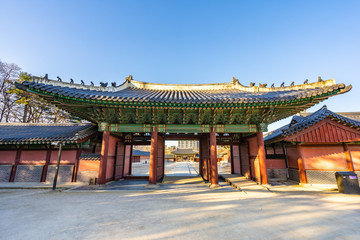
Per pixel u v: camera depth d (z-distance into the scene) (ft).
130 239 13.43
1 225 16.42
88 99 30.55
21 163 43.16
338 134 34.68
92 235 14.19
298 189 32.96
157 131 37.65
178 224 16.35
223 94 42.37
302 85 36.22
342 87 28.48
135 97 32.99
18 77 88.69
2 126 55.11
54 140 39.32
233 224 16.34
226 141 52.70
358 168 33.83
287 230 15.08
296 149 40.14
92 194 30.22
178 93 46.42
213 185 35.53
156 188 34.73
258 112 36.11
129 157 54.03
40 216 18.86
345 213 19.56
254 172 42.19
